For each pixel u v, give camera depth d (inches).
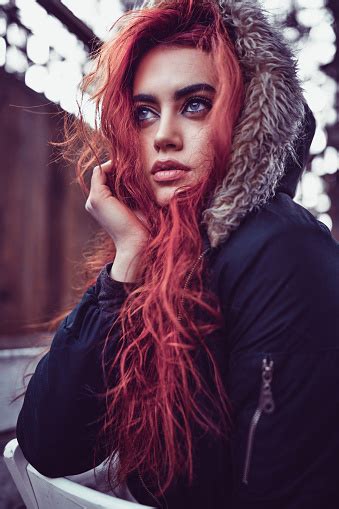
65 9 105.1
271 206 32.4
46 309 257.6
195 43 34.8
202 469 31.9
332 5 224.1
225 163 32.7
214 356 31.7
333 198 238.1
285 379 28.6
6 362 94.7
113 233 36.6
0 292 233.1
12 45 152.9
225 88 32.6
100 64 39.3
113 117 37.1
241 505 29.6
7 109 229.8
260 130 31.8
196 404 31.4
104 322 34.7
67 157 43.5
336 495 28.4
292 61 33.4
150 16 35.3
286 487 28.2
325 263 30.3
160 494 33.5
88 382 34.4
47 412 34.6
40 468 35.2
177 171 34.5
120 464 35.8
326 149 236.7
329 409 28.4
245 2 33.7
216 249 32.4
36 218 254.1
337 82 234.5
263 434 28.6
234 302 30.7
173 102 34.6
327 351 28.8
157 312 32.1
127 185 37.1
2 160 233.9
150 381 33.4
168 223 34.4
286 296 29.2
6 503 60.3
